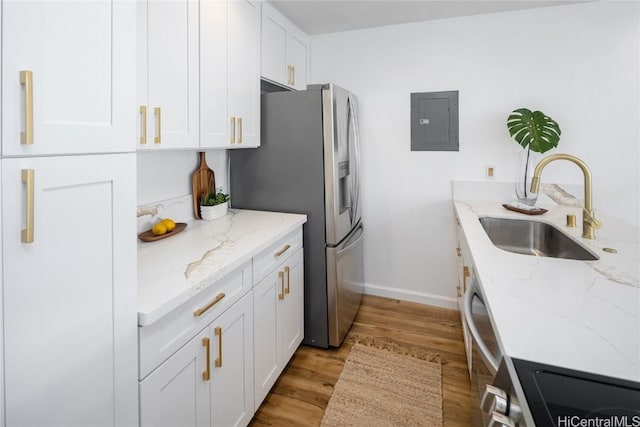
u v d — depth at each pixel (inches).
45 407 28.3
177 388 44.2
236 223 79.5
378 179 117.4
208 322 50.0
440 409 69.2
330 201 85.9
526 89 99.8
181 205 79.7
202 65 64.5
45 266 27.6
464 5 96.0
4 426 25.6
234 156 94.3
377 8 97.7
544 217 82.0
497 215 84.9
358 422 66.1
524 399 21.8
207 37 65.7
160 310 39.2
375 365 83.6
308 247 89.0
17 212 25.5
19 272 25.8
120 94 33.6
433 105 109.0
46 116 27.0
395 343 93.4
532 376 23.9
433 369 81.9
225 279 54.0
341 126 90.5
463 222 76.2
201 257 56.1
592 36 93.1
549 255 76.9
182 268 51.1
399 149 114.1
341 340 92.3
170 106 57.2
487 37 102.0
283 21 99.8
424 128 110.7
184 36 59.8
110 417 34.4
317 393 74.1
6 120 24.5
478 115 104.9
